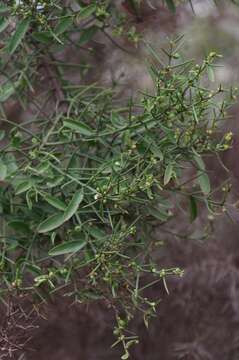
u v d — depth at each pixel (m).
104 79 1.23
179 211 1.27
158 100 0.92
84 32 1.10
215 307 1.37
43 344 1.45
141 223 1.01
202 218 1.29
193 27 1.26
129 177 0.94
